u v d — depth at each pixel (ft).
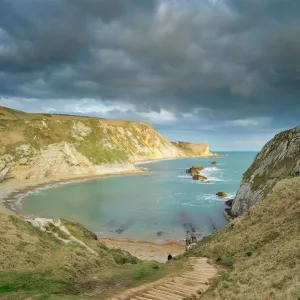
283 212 85.61
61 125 436.35
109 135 510.99
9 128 370.12
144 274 64.75
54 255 72.33
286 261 47.47
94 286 56.44
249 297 34.65
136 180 358.43
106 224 165.07
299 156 148.05
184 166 586.86
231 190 276.00
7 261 61.82
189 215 182.50
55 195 252.83
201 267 63.62
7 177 310.24
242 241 79.51
